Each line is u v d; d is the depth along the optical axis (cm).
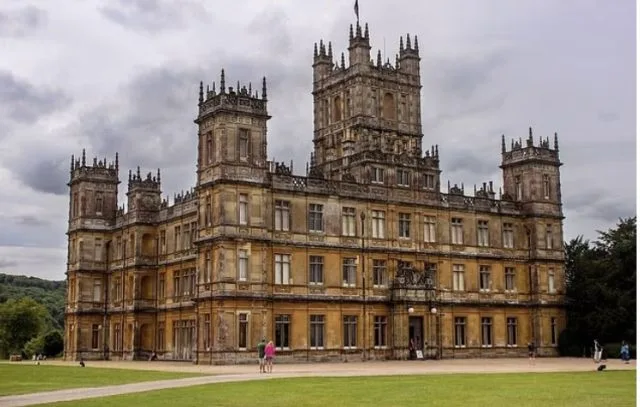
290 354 7575
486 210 9212
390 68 9919
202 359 7406
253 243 7450
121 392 3756
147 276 9694
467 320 8819
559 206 9650
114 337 10019
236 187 7425
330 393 3597
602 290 9044
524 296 9362
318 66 10375
